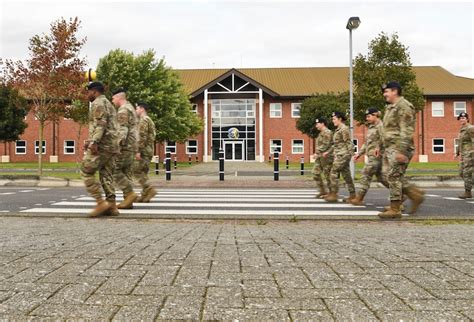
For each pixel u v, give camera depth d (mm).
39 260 3184
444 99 39969
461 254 3508
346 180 8898
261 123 38625
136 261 3180
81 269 2912
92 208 7664
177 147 41062
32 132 40562
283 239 4363
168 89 31828
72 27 17703
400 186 6617
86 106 19609
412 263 3162
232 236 4586
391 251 3641
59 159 40344
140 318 2010
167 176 14859
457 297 2338
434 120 39938
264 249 3736
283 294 2389
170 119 31016
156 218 6676
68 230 4941
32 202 8594
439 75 43406
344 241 4223
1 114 32000
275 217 6758
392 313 2086
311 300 2285
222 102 40906
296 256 3418
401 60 21328
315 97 33531
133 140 7504
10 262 3115
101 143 6500
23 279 2646
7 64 17703
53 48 17578
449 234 4773
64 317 2021
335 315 2062
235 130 40469
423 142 39844
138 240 4176
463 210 7633
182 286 2527
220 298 2311
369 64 21453
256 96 40688
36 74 17297
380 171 8297
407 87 21609
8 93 32094
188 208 7883
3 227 5188
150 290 2443
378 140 8172
